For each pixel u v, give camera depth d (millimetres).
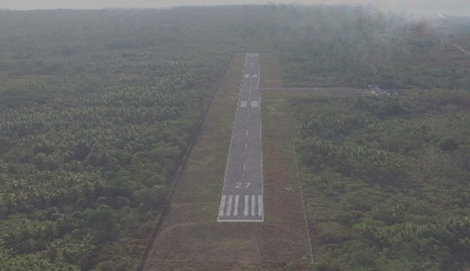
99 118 141375
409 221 89250
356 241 84250
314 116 146125
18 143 123500
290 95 176500
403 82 188625
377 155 113000
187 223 94938
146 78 191250
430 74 199375
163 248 86625
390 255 80188
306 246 86250
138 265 80688
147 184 106312
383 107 152375
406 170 111750
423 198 99938
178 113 150875
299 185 108812
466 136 127688
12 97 157875
